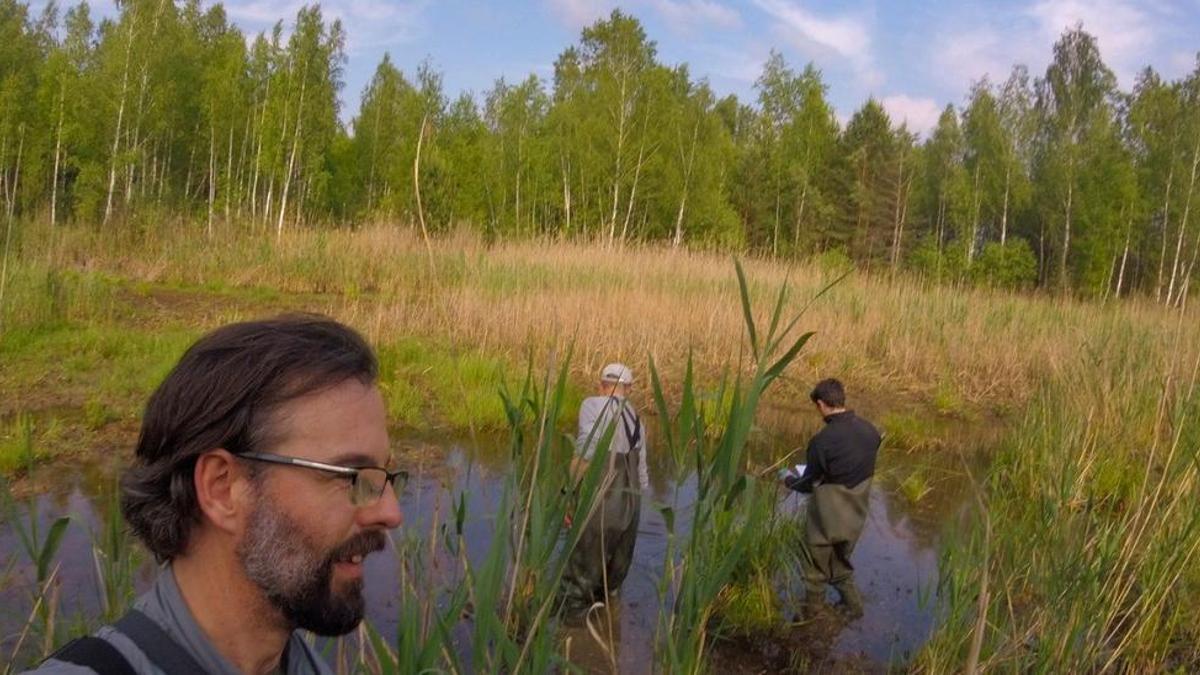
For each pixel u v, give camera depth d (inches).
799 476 280.4
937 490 381.7
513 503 146.8
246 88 1418.6
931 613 261.7
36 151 1223.5
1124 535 233.9
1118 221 1405.0
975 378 576.4
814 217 1724.9
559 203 1446.9
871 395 560.7
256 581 54.0
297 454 54.2
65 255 740.7
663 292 626.8
